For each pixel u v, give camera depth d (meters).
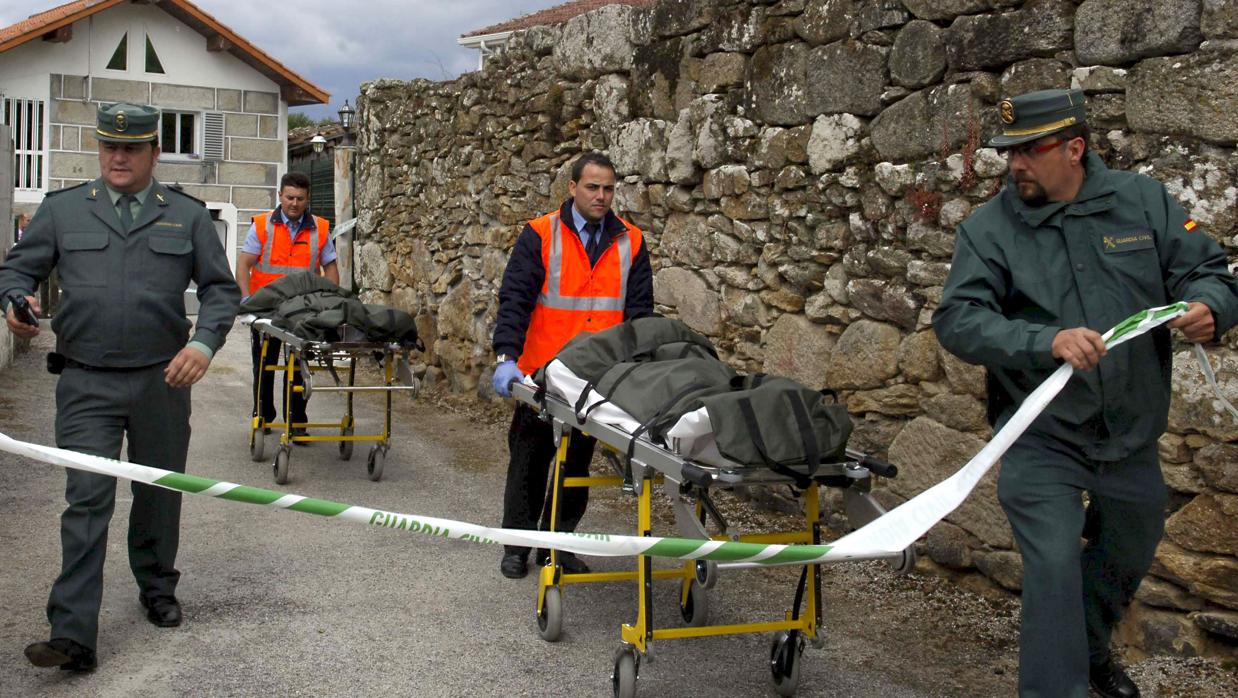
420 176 10.74
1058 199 3.36
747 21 6.39
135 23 24.39
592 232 5.32
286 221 8.65
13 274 4.19
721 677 4.30
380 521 2.96
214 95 25.30
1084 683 3.23
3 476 6.90
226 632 4.61
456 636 4.64
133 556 4.66
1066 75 4.65
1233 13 4.06
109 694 3.97
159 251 4.36
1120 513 3.45
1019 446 3.39
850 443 5.80
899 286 5.48
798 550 3.03
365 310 7.10
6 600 4.85
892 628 4.80
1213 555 4.17
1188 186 4.21
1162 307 3.19
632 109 7.52
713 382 3.98
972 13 5.07
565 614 4.96
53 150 24.02
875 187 5.60
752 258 6.48
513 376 4.91
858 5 5.66
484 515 6.56
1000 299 3.44
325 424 8.07
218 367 11.60
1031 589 3.27
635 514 6.53
